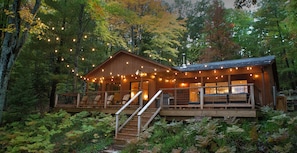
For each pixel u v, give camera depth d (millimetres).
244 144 6895
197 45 29516
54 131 9961
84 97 14664
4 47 8547
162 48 22750
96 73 16875
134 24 21203
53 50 16016
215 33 25469
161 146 7578
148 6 21328
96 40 21953
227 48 24516
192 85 15250
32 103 13039
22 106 12422
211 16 27266
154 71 14047
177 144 7555
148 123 9602
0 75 8289
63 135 10203
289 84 22156
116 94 16609
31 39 15570
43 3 13602
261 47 23922
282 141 6520
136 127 9812
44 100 17594
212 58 24625
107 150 8461
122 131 9742
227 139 7172
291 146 6027
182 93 15344
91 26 17594
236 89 13664
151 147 7730
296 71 21156
